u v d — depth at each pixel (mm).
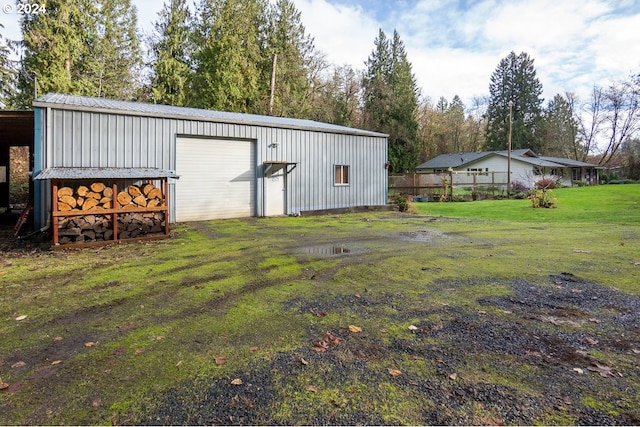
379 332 2973
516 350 2648
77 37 21219
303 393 2111
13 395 2107
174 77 24281
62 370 2393
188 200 10555
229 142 11234
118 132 9172
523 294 3959
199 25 25734
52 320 3279
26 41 19266
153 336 2922
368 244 7145
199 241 7496
